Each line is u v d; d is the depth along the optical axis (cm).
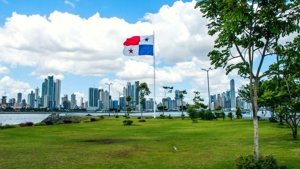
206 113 5669
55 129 3194
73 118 7488
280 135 2231
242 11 925
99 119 5947
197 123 4303
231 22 940
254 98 982
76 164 1188
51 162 1230
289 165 1136
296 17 945
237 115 6278
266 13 947
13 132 2786
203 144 1817
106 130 3045
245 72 1013
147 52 4741
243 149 1575
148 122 4716
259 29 995
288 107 1919
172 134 2534
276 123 3788
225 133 2545
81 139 2159
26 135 2475
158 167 1128
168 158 1323
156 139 2141
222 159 1286
